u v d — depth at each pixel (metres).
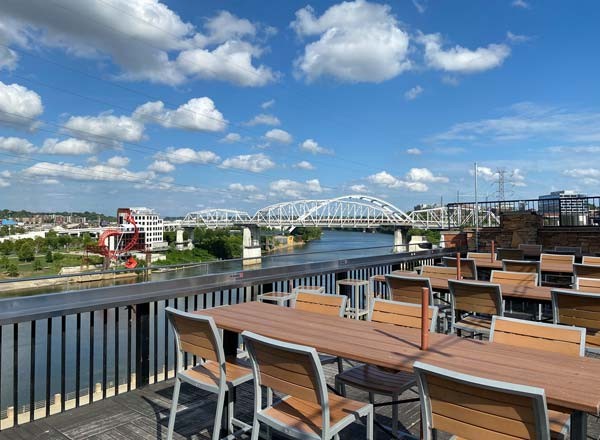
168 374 4.45
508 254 7.91
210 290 4.36
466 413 1.67
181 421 3.26
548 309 6.47
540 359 2.23
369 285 6.17
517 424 1.55
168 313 2.83
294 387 2.11
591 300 3.53
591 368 2.09
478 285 4.16
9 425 3.42
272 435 2.96
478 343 2.54
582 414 1.76
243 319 3.12
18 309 3.10
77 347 3.51
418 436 2.97
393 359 2.21
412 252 8.30
